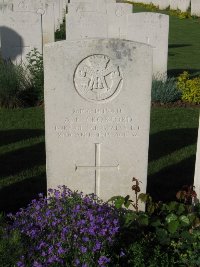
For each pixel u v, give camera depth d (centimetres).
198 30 627
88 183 143
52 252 99
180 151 204
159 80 290
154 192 165
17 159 192
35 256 99
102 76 129
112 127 136
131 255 112
